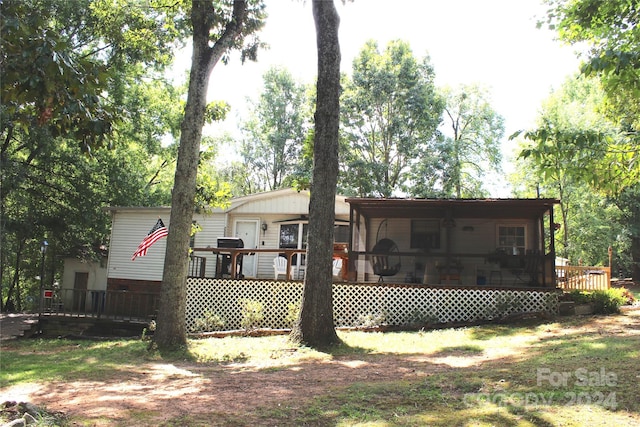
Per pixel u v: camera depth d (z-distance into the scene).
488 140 37.69
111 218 22.47
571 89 33.75
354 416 4.94
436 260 14.56
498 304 13.12
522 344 9.45
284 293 14.59
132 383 7.31
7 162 19.72
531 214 14.99
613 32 8.53
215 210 19.31
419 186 32.44
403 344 10.30
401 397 5.57
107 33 17.52
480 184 38.16
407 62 32.25
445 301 13.61
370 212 15.87
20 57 4.07
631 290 25.05
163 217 20.50
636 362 6.41
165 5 14.45
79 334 16.58
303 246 18.77
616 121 8.69
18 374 8.34
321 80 10.79
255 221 19.39
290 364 8.55
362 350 9.70
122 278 20.31
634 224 29.61
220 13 12.73
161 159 31.42
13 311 24.39
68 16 19.05
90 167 23.53
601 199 27.44
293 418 5.00
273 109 43.91
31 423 4.73
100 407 5.65
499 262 13.97
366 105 32.09
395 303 13.79
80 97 4.42
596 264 30.62
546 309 12.95
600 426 4.23
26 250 28.09
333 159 10.65
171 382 7.29
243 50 13.72
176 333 10.79
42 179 23.83
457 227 15.96
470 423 4.50
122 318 17.03
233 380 7.24
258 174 47.25
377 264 14.65
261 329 12.91
